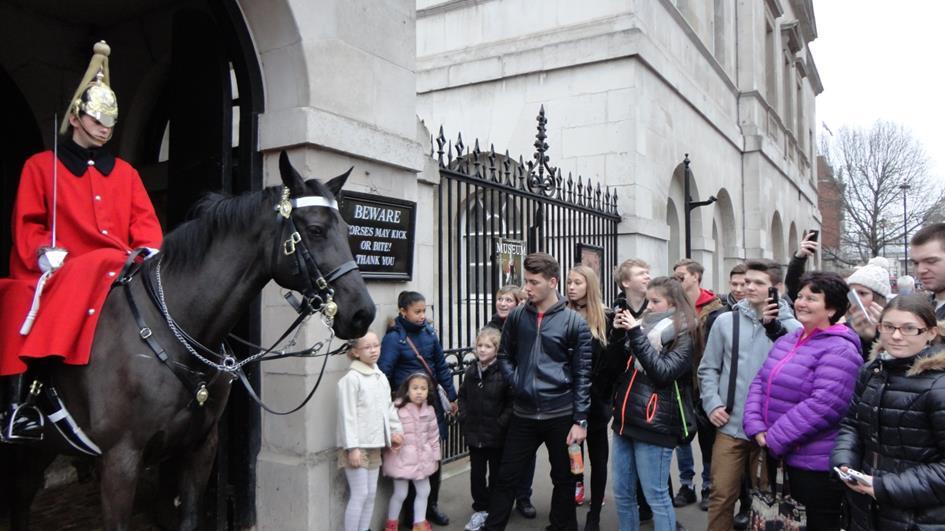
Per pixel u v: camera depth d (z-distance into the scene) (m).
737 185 16.45
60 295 2.95
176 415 3.06
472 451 4.86
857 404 2.97
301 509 4.26
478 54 11.01
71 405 3.05
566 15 10.34
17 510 3.93
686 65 12.55
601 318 4.66
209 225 3.14
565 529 4.20
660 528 3.86
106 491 2.96
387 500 4.84
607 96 9.84
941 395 2.62
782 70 22.14
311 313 3.02
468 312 6.30
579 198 8.54
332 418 4.46
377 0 4.93
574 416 4.09
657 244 10.39
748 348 3.93
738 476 3.89
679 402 3.89
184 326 3.11
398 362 4.79
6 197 5.90
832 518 3.35
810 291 3.48
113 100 3.38
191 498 3.24
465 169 6.67
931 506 2.61
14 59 6.07
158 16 6.15
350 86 4.65
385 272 4.88
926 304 2.77
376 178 4.85
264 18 4.34
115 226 3.49
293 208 3.00
